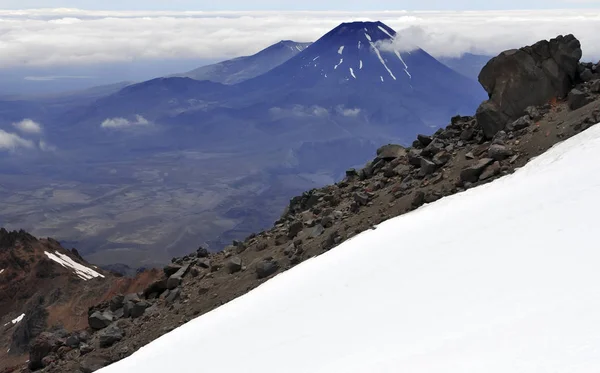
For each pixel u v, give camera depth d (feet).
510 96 123.24
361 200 125.08
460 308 53.98
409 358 44.24
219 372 69.62
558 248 60.08
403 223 101.45
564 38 124.88
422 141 143.33
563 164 92.84
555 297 46.29
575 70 123.85
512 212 80.07
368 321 62.49
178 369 79.82
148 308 136.46
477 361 38.06
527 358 35.70
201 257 155.84
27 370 137.28
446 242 80.12
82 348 128.47
